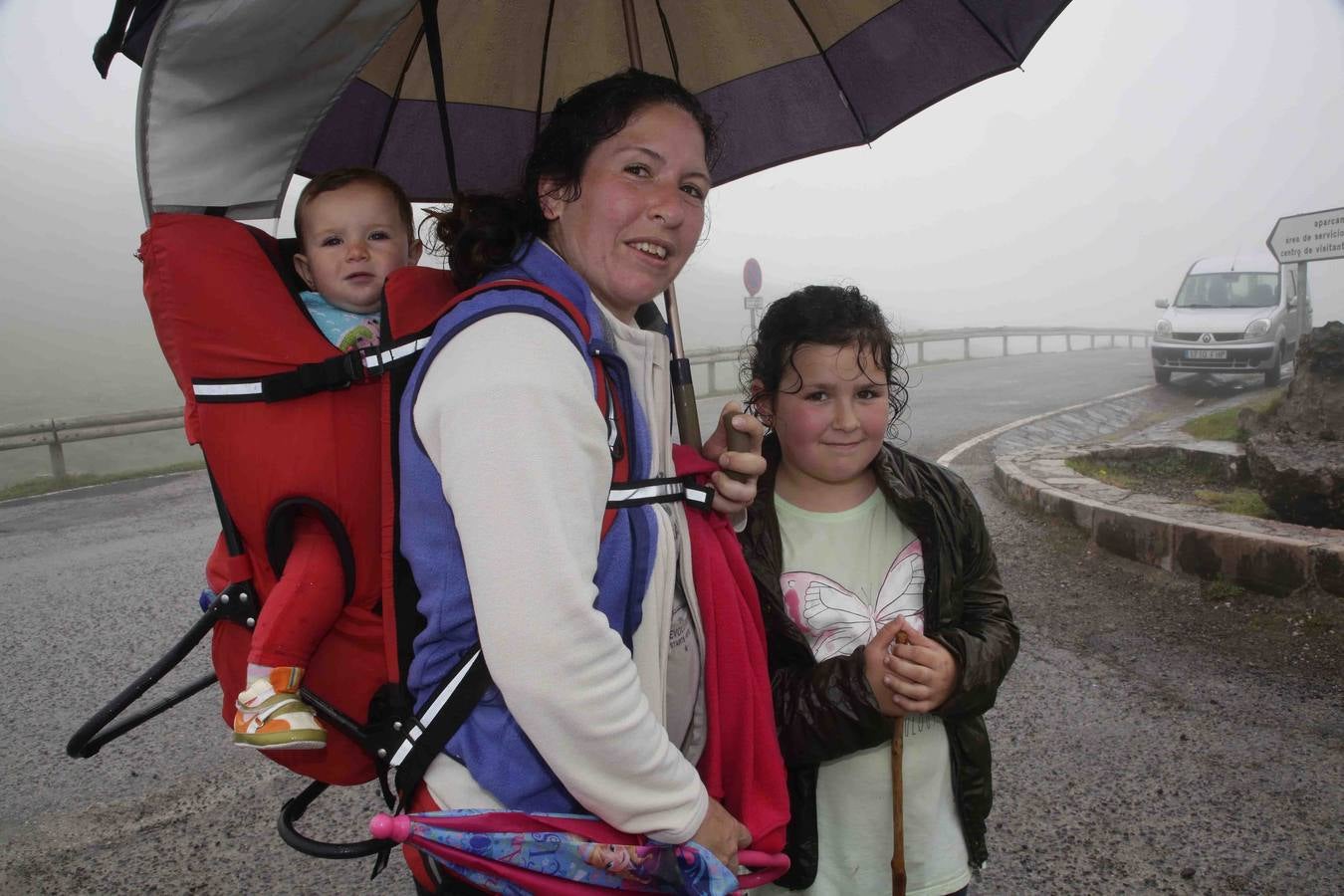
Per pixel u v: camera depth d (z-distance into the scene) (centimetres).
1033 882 252
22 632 500
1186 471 716
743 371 184
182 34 112
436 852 105
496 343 105
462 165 201
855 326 154
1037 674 386
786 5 189
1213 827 272
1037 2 174
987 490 734
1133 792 293
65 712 394
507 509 99
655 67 201
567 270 120
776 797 135
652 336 129
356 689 123
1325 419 574
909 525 163
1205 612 438
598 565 114
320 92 124
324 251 162
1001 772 310
